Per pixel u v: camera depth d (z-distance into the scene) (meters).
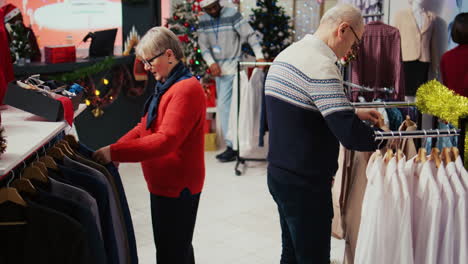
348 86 4.53
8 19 5.27
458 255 2.13
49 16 7.15
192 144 2.41
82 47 7.24
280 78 2.25
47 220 1.65
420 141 2.97
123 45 6.67
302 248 2.36
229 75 6.10
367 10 5.86
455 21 3.48
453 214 2.11
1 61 2.90
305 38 2.29
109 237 2.04
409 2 4.92
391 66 4.64
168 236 2.47
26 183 1.75
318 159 2.25
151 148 2.22
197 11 6.87
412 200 2.17
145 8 6.57
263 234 4.06
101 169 2.17
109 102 6.12
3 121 2.22
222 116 6.26
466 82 3.49
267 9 7.33
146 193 5.03
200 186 2.48
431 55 4.89
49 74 5.30
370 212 2.12
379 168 2.13
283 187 2.31
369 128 2.17
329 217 2.35
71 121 2.33
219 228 4.18
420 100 2.56
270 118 2.32
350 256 2.87
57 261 1.67
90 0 7.17
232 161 6.27
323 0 7.77
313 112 2.20
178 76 2.37
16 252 1.68
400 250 2.12
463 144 2.31
